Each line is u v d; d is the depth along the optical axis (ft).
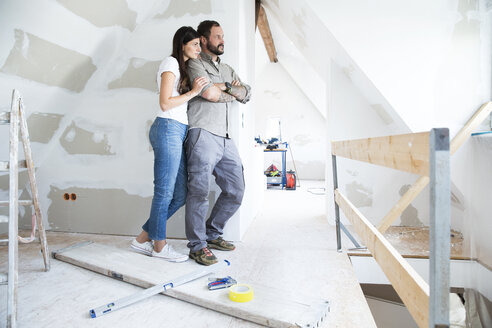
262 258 6.29
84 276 5.54
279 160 22.63
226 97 6.07
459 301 7.15
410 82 7.20
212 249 6.83
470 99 7.00
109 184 8.02
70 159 8.23
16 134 4.26
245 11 7.95
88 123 8.04
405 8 7.16
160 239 6.01
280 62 20.53
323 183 19.83
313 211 10.91
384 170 8.68
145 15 7.34
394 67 7.23
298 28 9.70
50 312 4.36
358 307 4.40
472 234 6.87
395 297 8.66
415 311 2.49
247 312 4.06
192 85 5.76
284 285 5.08
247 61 8.31
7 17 5.56
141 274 5.24
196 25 7.23
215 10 7.15
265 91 22.67
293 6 8.55
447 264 2.03
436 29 7.06
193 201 6.03
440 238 2.01
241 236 7.52
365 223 4.24
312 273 5.54
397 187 8.64
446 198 1.98
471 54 6.95
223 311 4.25
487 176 6.36
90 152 8.08
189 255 6.16
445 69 7.06
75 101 7.89
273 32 16.92
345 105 8.70
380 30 7.25
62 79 7.13
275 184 17.63
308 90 20.24
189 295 4.53
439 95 7.13
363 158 4.03
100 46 7.10
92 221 8.20
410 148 2.42
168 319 4.16
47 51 6.42
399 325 7.46
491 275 6.20
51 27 6.11
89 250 6.50
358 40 7.32
